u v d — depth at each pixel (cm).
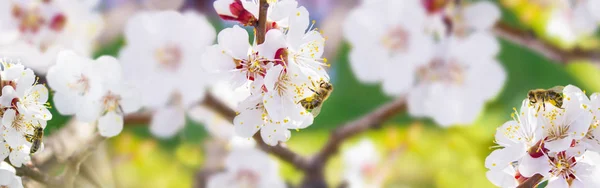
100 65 60
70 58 60
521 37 85
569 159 54
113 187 81
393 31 80
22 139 54
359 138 97
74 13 76
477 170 96
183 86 77
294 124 53
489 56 81
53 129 69
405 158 97
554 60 90
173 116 80
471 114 81
